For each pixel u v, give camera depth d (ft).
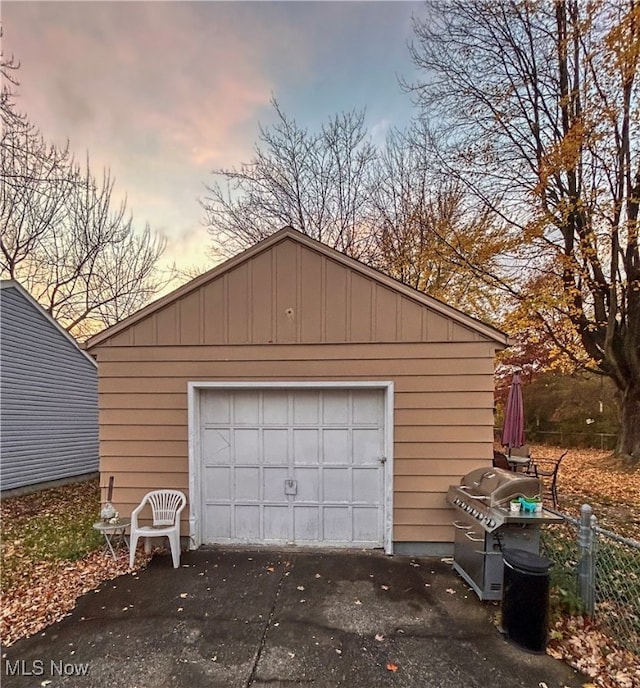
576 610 11.35
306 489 17.19
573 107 29.63
